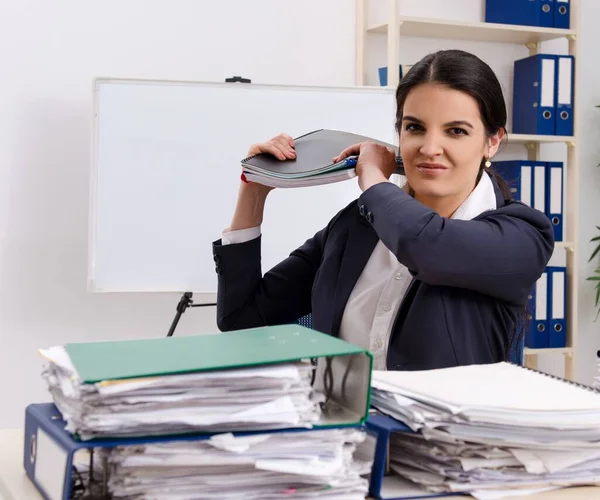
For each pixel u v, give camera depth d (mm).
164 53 3045
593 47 3686
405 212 1367
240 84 2855
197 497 749
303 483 782
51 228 2949
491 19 3459
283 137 1629
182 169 2832
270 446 756
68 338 2980
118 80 2779
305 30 3215
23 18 2891
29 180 2920
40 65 2916
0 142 2887
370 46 3305
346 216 1674
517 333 1481
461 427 840
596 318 3715
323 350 806
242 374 749
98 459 795
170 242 2828
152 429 736
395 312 1501
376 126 2951
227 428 750
